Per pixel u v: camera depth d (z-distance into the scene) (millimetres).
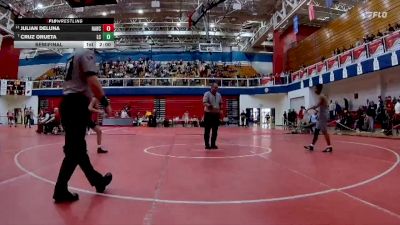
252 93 30688
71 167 3230
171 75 34625
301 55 28156
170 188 3812
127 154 7141
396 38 15461
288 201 3268
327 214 2832
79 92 3244
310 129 17250
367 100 19016
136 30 33406
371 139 12289
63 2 25484
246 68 36844
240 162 5926
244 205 3119
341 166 5504
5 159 6223
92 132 16453
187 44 37031
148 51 37938
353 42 21203
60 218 2680
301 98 25766
